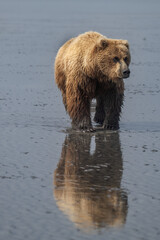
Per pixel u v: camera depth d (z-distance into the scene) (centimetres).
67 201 2791
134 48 11606
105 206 2728
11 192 2923
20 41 13550
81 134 4303
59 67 4700
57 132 4359
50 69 8519
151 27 18300
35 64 9150
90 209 2683
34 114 5034
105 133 4347
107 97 4422
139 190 2972
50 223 2517
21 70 8344
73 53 4312
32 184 3058
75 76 4272
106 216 2602
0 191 2939
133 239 2366
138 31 16362
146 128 4525
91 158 3616
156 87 6625
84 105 4366
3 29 17738
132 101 5709
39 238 2366
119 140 4119
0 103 5547
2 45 12525
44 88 6606
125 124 4688
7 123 4638
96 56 4072
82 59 4219
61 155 3681
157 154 3709
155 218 2589
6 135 4222
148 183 3088
